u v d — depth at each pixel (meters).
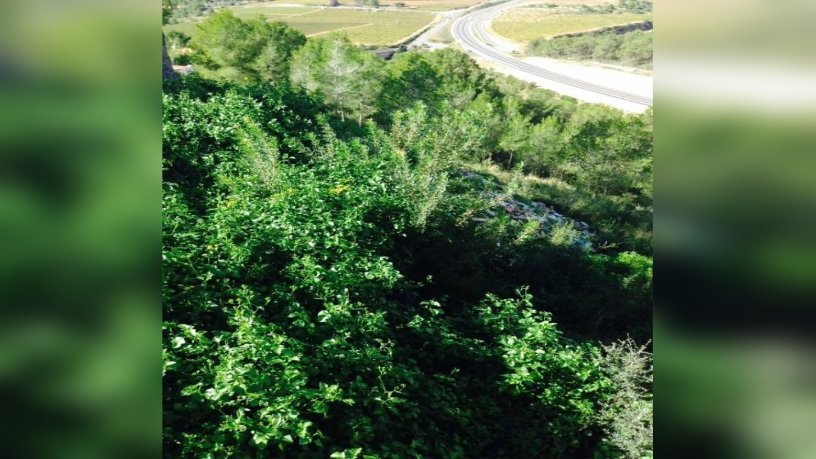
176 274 3.91
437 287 6.15
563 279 7.45
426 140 7.42
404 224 6.11
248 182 5.76
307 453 3.18
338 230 5.28
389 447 3.60
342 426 3.51
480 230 6.96
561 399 4.94
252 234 4.71
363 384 3.80
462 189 7.59
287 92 8.30
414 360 4.59
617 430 4.69
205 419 3.00
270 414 3.04
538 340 5.43
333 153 6.93
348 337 4.14
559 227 8.19
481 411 4.65
